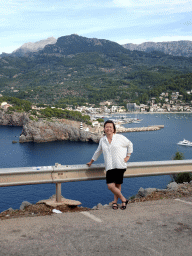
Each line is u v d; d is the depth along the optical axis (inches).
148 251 147.9
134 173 278.2
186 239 165.9
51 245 153.3
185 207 239.1
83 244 155.2
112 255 141.9
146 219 204.4
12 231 176.6
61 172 252.1
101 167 261.6
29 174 240.2
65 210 250.7
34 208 250.8
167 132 6988.2
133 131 7214.6
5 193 2108.8
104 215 217.0
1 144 5241.1
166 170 291.3
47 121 5846.5
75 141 5757.9
